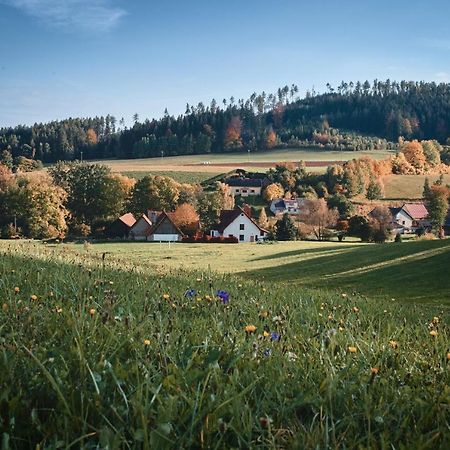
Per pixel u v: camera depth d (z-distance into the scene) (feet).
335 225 341.00
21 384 9.50
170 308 19.62
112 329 12.96
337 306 28.76
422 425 9.76
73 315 13.76
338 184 488.85
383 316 27.81
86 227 336.90
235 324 18.31
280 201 447.01
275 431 8.87
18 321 13.92
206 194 383.24
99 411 8.61
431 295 100.78
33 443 7.88
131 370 10.40
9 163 552.00
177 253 221.87
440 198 392.47
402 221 424.46
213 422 8.71
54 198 310.65
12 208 301.84
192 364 11.41
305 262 175.73
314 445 8.25
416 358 14.67
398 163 593.42
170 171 549.95
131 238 322.14
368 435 8.67
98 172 366.63
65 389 9.21
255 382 9.96
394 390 11.34
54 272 28.43
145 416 8.34
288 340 14.96
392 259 155.84
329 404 10.14
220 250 238.48
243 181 497.87
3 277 23.86
